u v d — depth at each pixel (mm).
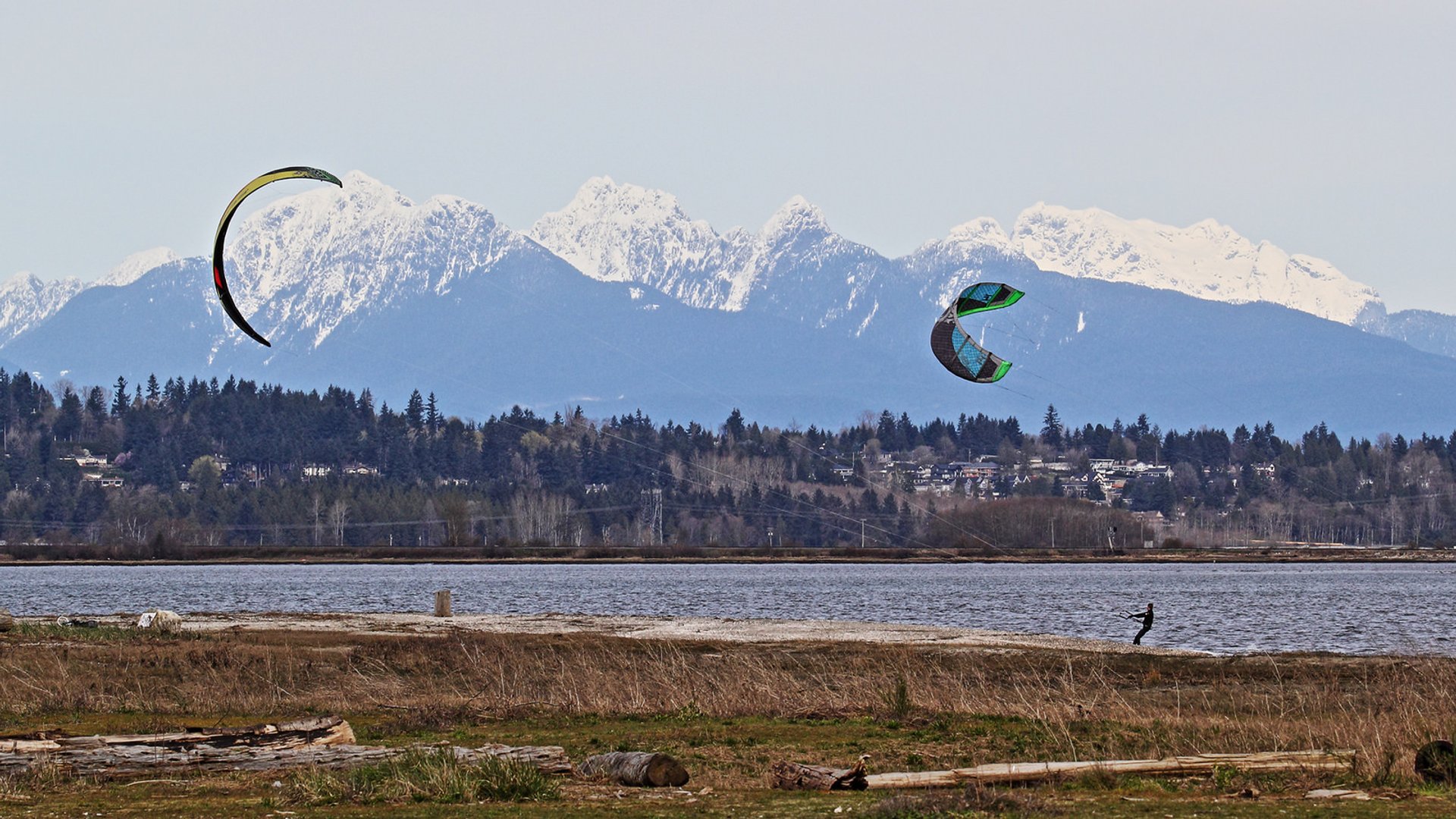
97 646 195500
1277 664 187125
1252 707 146125
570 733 120688
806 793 91375
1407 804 86500
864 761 102312
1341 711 134125
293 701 142625
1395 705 143750
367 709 138375
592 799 89125
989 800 83875
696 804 86938
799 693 147625
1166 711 139500
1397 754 99938
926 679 162125
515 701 139875
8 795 88812
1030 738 117438
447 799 87875
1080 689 161875
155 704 137875
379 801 87688
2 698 139750
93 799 88875
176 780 94562
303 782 89750
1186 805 86062
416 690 153250
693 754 108688
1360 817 82062
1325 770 97938
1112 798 89312
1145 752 110312
